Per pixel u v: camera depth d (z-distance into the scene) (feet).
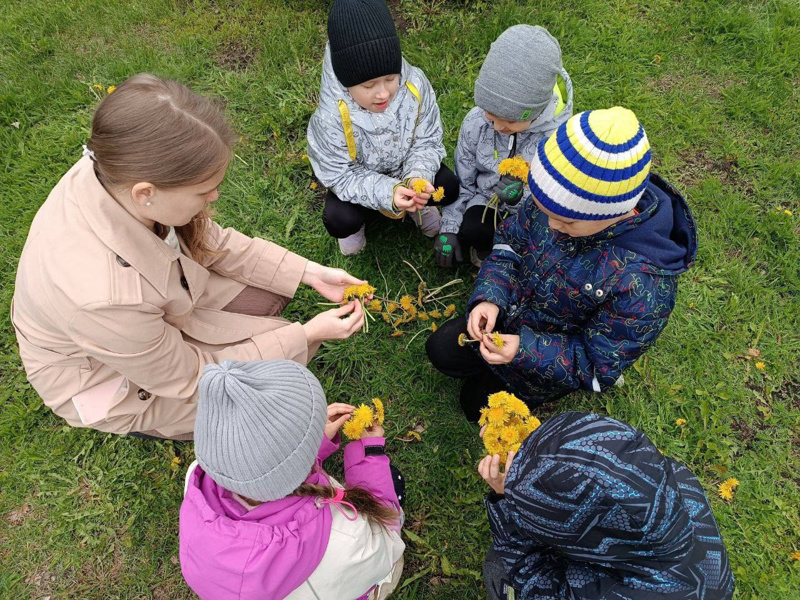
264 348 5.66
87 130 9.33
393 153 7.48
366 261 8.36
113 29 10.47
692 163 9.14
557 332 6.14
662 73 10.00
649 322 5.18
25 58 10.11
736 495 6.77
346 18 5.95
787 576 6.26
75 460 6.97
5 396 7.29
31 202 8.71
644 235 4.97
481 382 6.89
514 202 6.81
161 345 4.86
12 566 6.48
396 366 7.65
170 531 6.66
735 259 8.30
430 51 9.95
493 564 5.12
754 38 10.16
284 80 9.73
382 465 5.54
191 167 4.05
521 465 3.93
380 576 4.89
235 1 10.77
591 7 10.59
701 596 3.86
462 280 8.15
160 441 7.07
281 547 3.98
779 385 7.42
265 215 8.62
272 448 3.74
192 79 9.92
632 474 3.53
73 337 4.52
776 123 9.38
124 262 4.46
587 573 4.06
